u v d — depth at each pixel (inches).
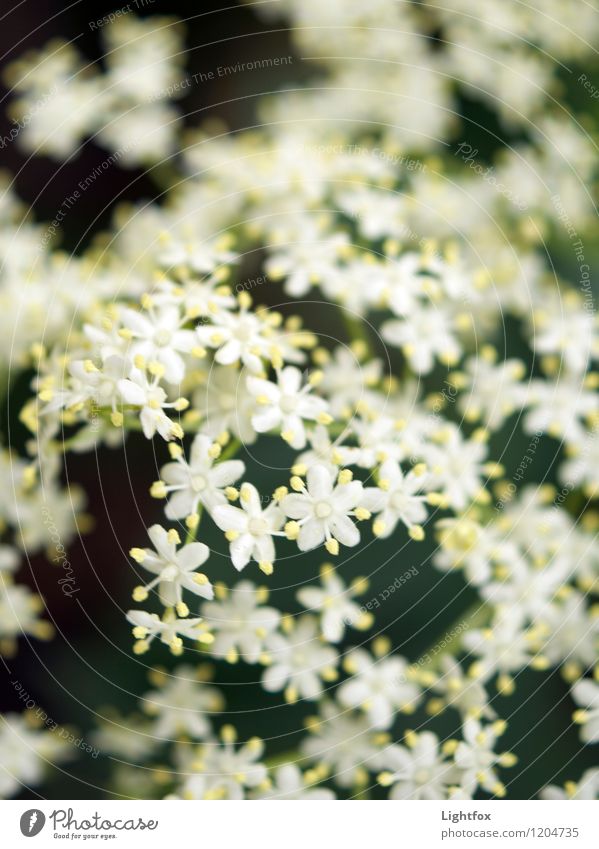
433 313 7.5
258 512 7.0
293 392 7.1
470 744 7.4
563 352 7.8
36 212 8.1
